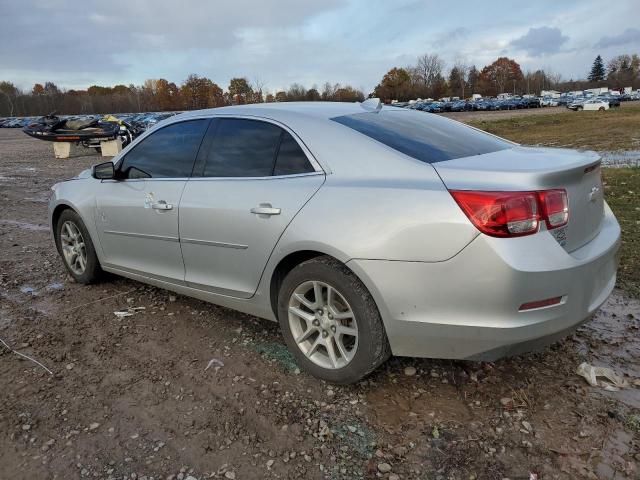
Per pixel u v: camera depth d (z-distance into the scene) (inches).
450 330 105.8
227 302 145.9
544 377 127.1
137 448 104.6
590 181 118.4
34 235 279.3
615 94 4099.4
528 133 1121.4
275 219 125.3
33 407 118.3
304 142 128.1
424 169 111.6
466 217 101.6
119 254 175.8
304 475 97.0
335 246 113.6
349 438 106.7
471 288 102.0
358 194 114.0
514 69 5054.1
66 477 97.0
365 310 113.1
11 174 564.7
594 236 121.0
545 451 101.8
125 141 866.1
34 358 140.5
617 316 160.6
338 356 124.4
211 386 126.0
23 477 97.1
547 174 104.0
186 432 109.2
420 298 106.5
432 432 107.9
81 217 184.5
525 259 99.9
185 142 155.5
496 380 126.0
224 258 140.1
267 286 132.3
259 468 98.8
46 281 201.2
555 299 103.5
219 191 139.5
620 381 123.6
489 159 118.6
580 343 143.9
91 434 109.0
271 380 128.1
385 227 108.3
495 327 102.0
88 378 130.4
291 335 129.4
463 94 4795.8
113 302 178.7
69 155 802.8
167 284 162.4
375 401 118.9
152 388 125.6
